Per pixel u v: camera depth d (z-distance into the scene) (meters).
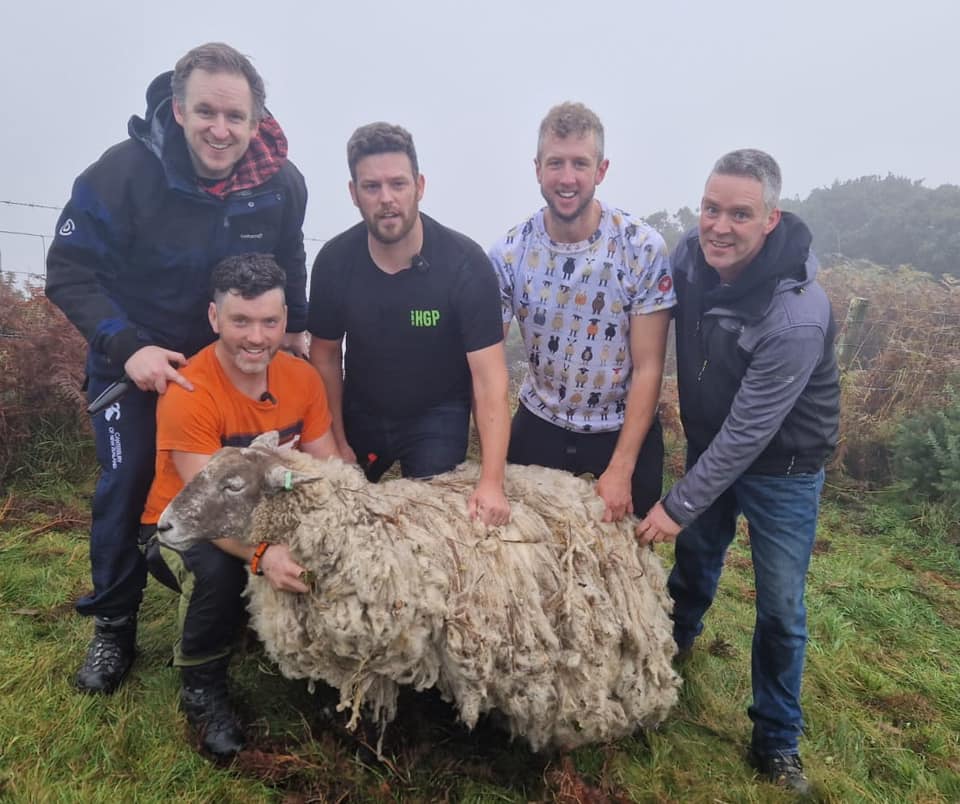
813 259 3.25
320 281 3.72
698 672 4.19
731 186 3.07
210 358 3.20
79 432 5.95
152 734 3.15
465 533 3.12
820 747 3.77
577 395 4.01
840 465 7.63
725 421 3.32
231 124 3.12
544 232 3.82
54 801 2.75
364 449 4.16
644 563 3.57
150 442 3.39
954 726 4.04
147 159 3.22
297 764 3.04
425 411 4.01
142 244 3.30
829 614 5.03
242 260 3.01
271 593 2.98
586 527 3.40
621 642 3.30
